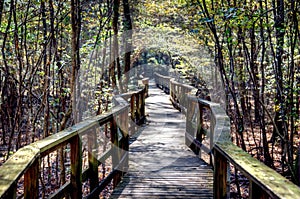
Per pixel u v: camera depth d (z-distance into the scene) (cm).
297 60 500
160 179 399
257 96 471
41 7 482
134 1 908
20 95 467
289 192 129
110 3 686
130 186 377
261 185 143
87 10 636
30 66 572
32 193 179
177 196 343
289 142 427
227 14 416
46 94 457
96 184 317
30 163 165
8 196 132
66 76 564
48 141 208
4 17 516
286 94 445
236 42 461
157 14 945
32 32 552
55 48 473
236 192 428
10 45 534
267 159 479
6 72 467
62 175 401
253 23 401
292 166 402
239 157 192
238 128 497
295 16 385
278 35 438
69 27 571
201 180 393
